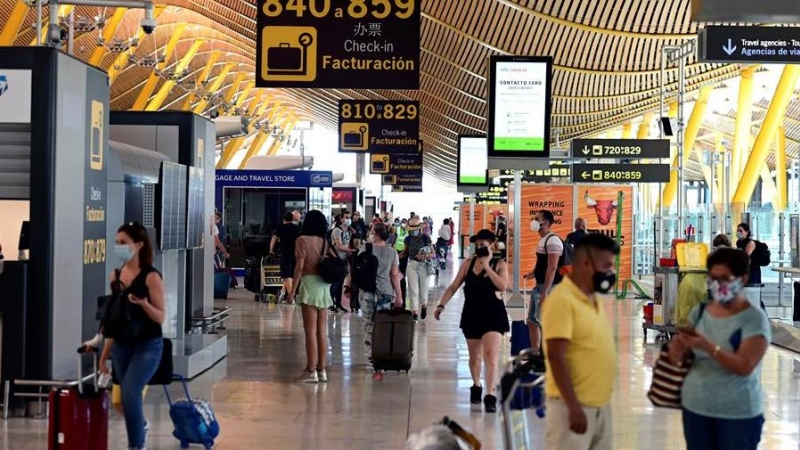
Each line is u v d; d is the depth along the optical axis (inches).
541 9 1093.1
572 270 208.8
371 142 1173.1
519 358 219.3
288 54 571.5
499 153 827.4
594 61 1285.7
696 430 207.9
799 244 810.8
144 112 574.2
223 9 1584.6
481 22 1190.9
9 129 374.9
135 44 1501.0
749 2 348.2
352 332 678.5
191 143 574.9
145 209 522.0
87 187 406.0
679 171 1075.9
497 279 394.9
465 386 459.8
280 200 1166.3
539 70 823.7
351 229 1026.7
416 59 569.3
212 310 612.4
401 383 467.2
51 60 374.3
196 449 329.1
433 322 754.2
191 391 440.5
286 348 587.5
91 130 409.4
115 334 292.8
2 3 1435.8
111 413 387.9
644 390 449.4
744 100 1633.9
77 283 398.0
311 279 463.5
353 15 571.2
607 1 1058.7
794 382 478.0
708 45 517.7
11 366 372.2
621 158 1138.7
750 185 1446.9
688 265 581.0
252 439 345.1
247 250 1131.9
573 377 205.2
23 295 372.2
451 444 201.6
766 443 344.8
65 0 515.2
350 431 359.3
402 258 758.5
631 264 1086.4
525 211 1090.7
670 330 608.7
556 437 206.1
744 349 202.4
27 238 412.5
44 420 366.9
